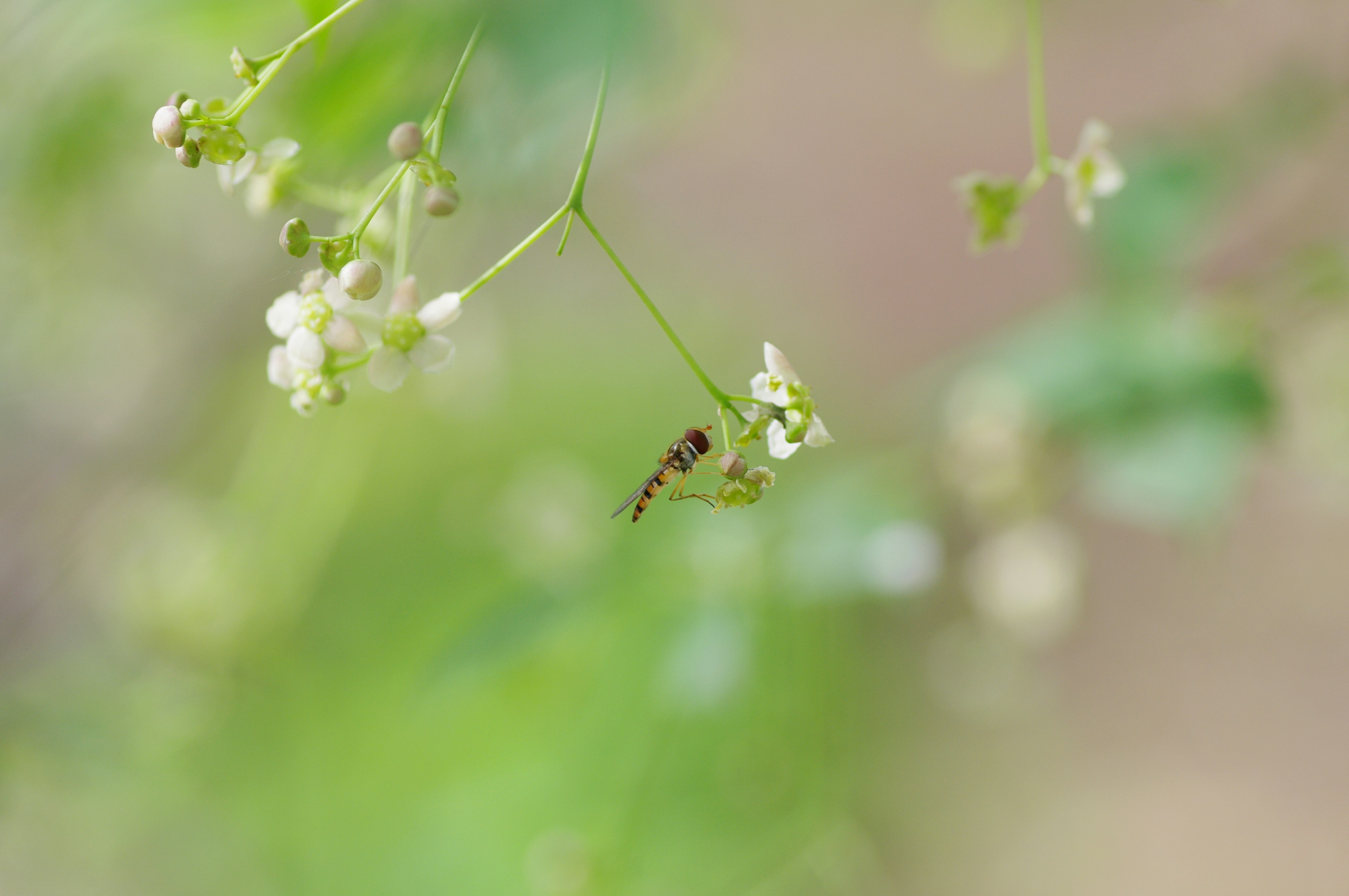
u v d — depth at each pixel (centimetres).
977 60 65
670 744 44
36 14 38
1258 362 41
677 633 41
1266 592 88
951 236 107
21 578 48
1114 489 41
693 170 100
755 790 50
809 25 73
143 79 39
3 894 52
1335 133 43
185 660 49
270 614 49
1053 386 41
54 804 52
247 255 44
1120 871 80
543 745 64
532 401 94
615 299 96
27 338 44
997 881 79
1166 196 41
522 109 37
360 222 35
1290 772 82
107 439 48
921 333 101
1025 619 48
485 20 36
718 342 100
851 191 109
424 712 42
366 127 37
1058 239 88
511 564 52
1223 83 61
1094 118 100
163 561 47
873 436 92
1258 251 44
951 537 56
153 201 43
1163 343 41
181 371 45
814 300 103
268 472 48
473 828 66
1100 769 86
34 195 41
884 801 80
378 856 67
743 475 36
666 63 38
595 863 44
